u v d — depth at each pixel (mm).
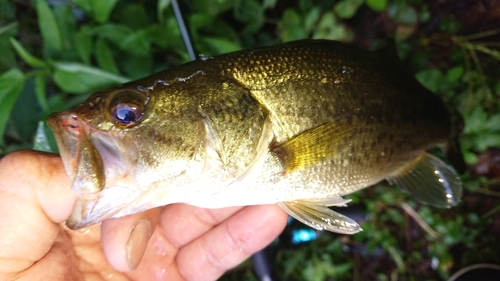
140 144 100
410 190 158
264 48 117
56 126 93
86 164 91
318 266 222
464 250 224
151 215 120
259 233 141
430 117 145
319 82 117
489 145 208
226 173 110
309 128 115
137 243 115
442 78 206
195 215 143
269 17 229
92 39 191
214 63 113
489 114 211
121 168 98
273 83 113
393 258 235
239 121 109
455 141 166
